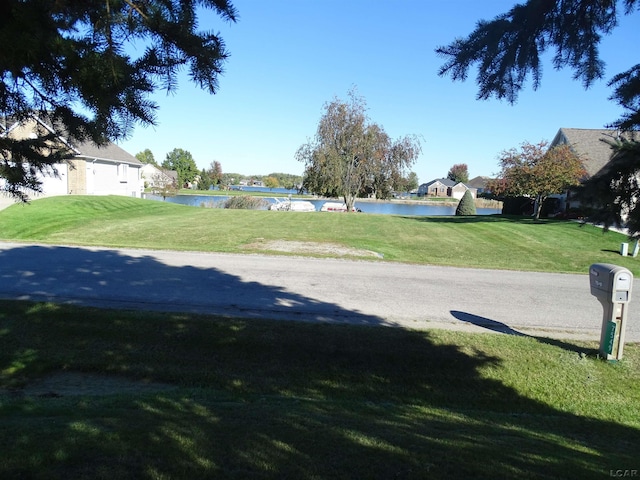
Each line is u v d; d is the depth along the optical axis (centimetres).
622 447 426
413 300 899
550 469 331
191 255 1258
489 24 392
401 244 1744
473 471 317
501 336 694
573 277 1212
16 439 330
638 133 433
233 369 574
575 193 453
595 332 760
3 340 609
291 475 296
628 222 433
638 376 595
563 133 3341
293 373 572
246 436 360
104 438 338
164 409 431
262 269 1115
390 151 3819
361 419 434
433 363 604
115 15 305
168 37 321
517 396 552
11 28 265
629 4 364
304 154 3812
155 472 290
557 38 396
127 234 1753
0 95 345
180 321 677
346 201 3859
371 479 297
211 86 356
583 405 540
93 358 578
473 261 1455
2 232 1700
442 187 10094
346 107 3756
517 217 3003
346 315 776
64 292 827
